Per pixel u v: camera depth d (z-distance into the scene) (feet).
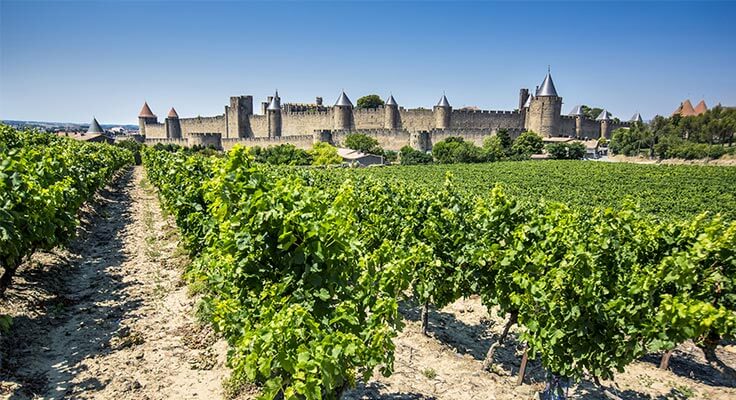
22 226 24.53
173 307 29.99
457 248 26.71
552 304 19.26
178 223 40.01
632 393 23.90
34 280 31.09
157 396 19.89
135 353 23.56
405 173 172.86
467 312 34.14
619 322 18.89
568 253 19.74
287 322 12.69
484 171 184.14
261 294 14.90
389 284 17.79
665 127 311.47
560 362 20.01
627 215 24.29
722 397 23.93
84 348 23.79
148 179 118.83
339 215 17.43
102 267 38.55
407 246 29.32
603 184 147.95
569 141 277.64
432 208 32.22
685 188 138.31
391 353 15.89
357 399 20.35
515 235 22.72
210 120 331.98
